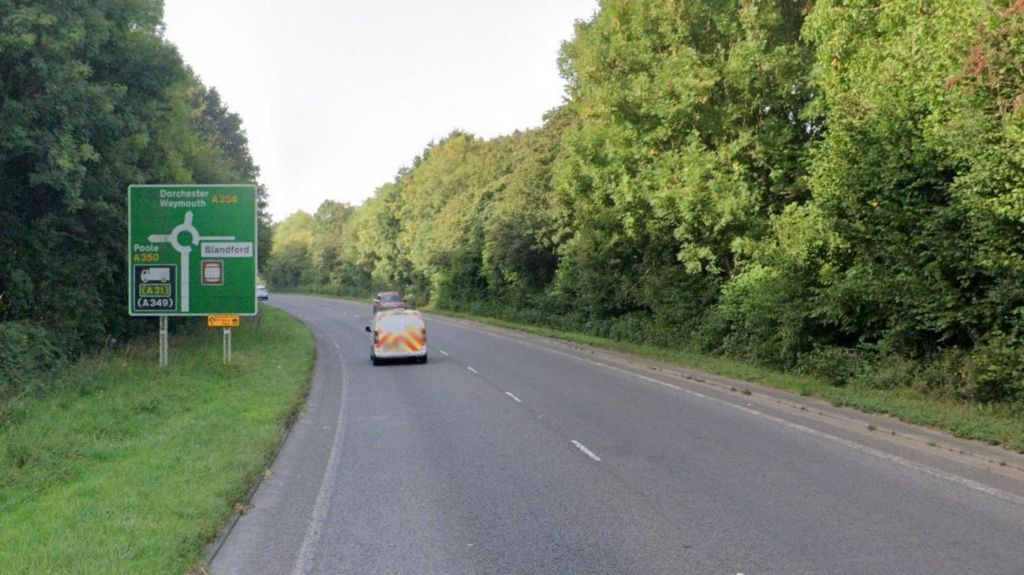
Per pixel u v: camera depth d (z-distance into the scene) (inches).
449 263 2635.3
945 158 582.2
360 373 940.0
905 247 615.2
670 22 976.3
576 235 1505.9
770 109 911.0
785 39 900.0
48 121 752.3
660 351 1088.8
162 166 1062.4
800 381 731.4
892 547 282.5
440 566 273.9
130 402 612.1
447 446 487.8
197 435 490.0
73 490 361.4
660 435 515.2
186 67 1071.0
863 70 668.1
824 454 450.9
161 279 868.6
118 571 251.6
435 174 3467.0
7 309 782.5
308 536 311.7
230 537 311.4
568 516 331.0
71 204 764.0
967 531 300.5
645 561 273.3
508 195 2034.9
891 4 637.9
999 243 525.3
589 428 543.8
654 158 1034.1
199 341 1186.6
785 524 313.0
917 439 486.0
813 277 782.5
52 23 725.3
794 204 823.1
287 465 445.1
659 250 1195.9
